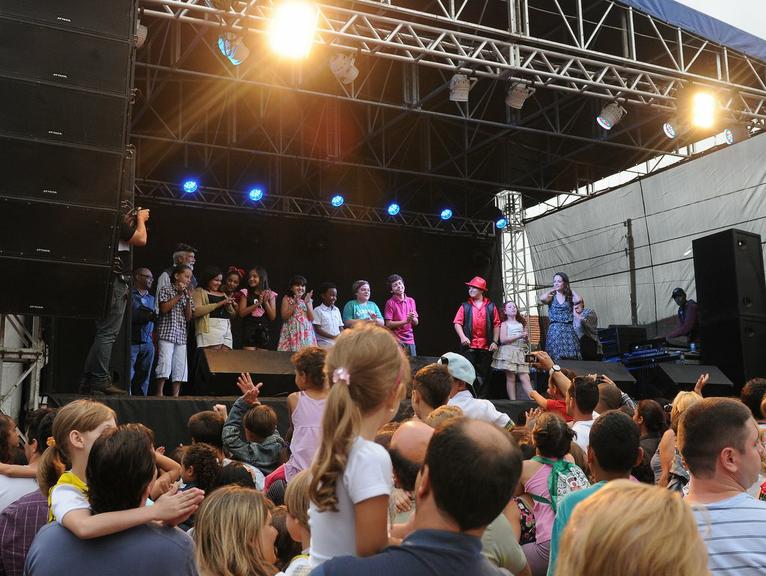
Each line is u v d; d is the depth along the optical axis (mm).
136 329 7363
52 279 5488
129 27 5570
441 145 14398
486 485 1377
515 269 15984
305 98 12750
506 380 9664
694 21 10367
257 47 10453
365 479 1600
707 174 13508
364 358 1720
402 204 15445
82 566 1994
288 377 6953
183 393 8828
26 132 5293
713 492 2035
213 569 2195
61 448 2516
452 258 15805
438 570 1353
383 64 11820
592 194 15297
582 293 15422
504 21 11086
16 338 7449
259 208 14156
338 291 14844
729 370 9680
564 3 10641
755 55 10844
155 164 13211
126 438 2104
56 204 5391
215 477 3252
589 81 9805
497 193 15750
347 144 13898
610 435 2707
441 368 3305
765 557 1827
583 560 1112
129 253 6344
